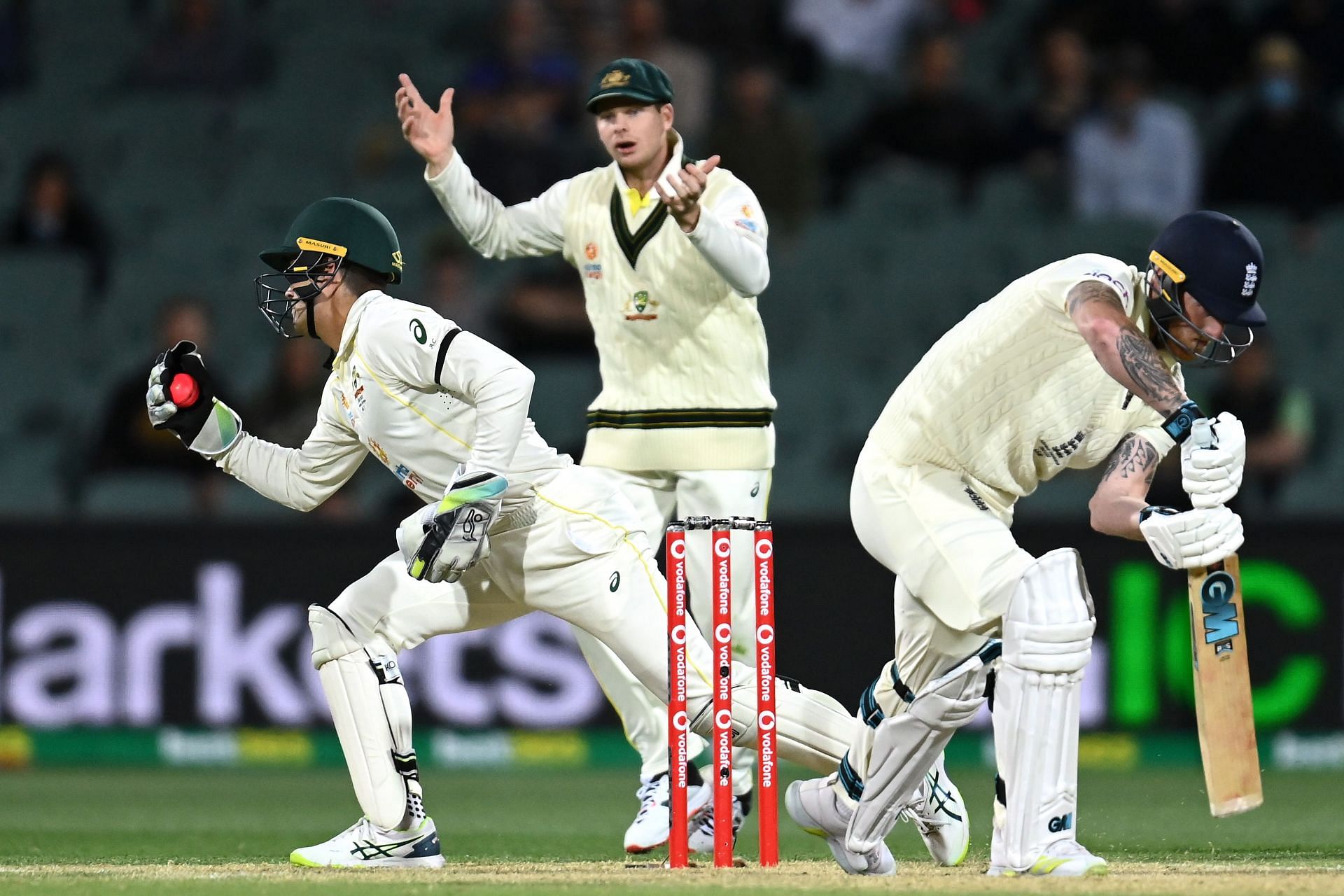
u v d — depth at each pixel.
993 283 40.72
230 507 35.59
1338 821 22.86
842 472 37.38
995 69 46.44
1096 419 14.70
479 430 15.55
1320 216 41.47
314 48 46.72
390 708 16.58
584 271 19.55
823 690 30.83
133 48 47.72
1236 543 13.60
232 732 31.03
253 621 31.06
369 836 16.64
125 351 41.16
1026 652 14.23
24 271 41.31
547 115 41.88
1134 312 14.20
